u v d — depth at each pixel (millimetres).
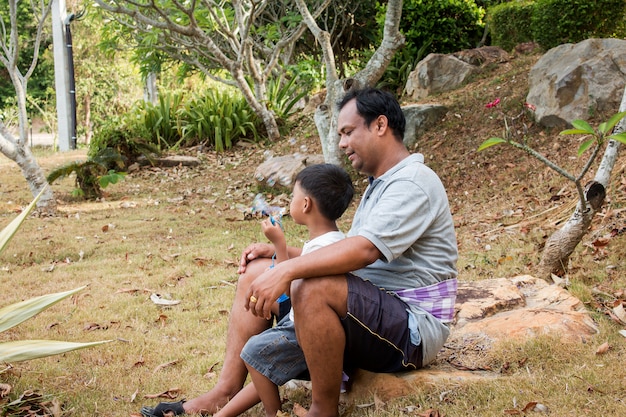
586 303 3820
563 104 7480
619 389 2652
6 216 7930
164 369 3547
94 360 3664
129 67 23453
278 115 12148
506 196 6766
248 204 8258
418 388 2750
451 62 10195
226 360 2959
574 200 5648
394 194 2561
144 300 4797
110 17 13297
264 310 2443
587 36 8930
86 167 8789
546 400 2605
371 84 7594
